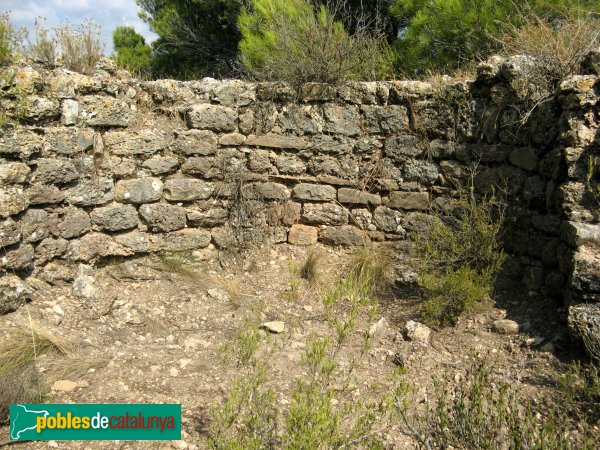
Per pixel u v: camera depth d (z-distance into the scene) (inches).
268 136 209.3
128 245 189.9
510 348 150.0
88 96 180.9
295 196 211.8
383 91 205.3
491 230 175.0
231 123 206.7
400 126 205.0
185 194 199.8
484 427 101.3
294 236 212.8
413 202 205.5
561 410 120.9
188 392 131.5
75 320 161.3
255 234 211.2
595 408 118.5
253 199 211.3
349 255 208.2
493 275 182.5
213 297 182.1
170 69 422.9
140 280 186.4
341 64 211.5
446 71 269.9
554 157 164.9
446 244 182.7
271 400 102.7
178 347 154.5
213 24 406.9
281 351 149.8
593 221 152.7
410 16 307.7
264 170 211.0
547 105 171.6
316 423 87.2
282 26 234.4
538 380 133.8
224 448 95.1
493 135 191.8
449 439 104.9
